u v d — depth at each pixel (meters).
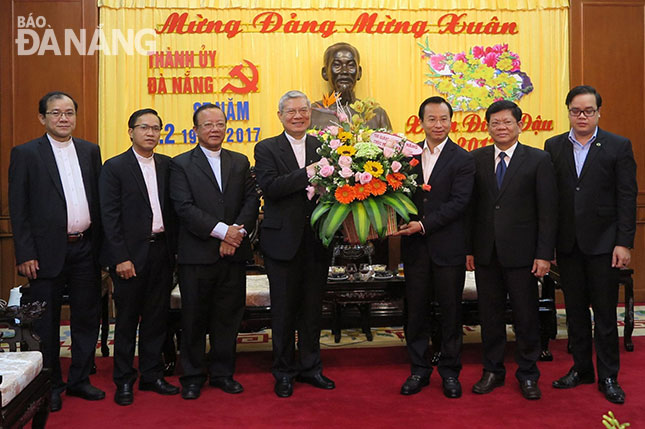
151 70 5.90
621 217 3.30
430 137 3.47
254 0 5.96
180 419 3.14
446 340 3.47
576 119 3.33
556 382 3.55
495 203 3.42
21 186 3.35
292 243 3.46
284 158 3.46
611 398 3.28
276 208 3.49
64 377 4.01
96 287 3.55
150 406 3.35
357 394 3.49
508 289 3.45
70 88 5.84
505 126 3.39
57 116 3.38
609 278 3.35
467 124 6.11
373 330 5.18
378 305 5.13
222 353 3.62
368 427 2.99
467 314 4.18
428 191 3.43
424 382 3.54
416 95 6.07
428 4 6.06
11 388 2.48
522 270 3.40
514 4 6.11
